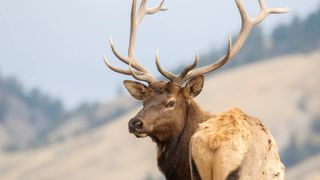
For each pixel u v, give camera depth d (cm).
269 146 4753
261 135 4753
